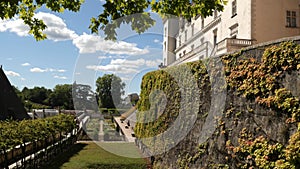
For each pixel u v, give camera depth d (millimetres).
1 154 8477
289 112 4930
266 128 5387
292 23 23375
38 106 47219
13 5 4684
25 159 10023
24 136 9414
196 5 5020
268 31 22703
